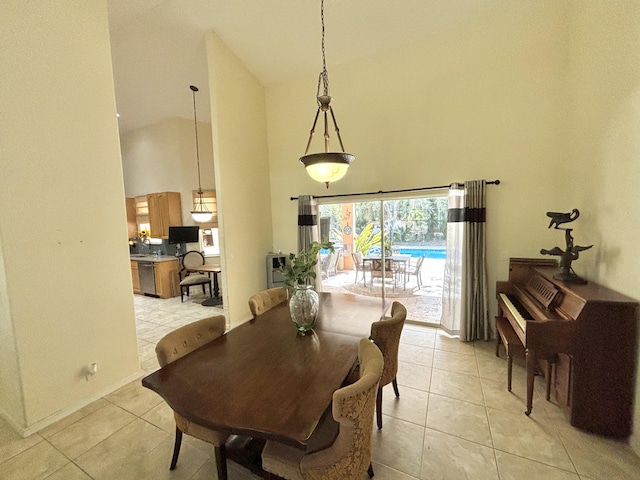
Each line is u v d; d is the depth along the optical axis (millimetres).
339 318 2289
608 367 1828
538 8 2979
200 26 3525
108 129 2510
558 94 2961
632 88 1830
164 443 1919
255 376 1456
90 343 2381
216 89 3656
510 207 3244
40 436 1992
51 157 2131
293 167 4641
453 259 3436
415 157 3695
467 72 3350
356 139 4039
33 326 2045
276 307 2639
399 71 3707
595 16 2320
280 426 1087
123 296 2637
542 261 2955
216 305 5148
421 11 3238
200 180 6121
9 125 1913
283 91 4594
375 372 1275
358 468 1266
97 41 2416
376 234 4254
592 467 1647
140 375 2764
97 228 2432
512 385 2480
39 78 2057
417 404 2254
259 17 3410
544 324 1931
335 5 3232
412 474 1637
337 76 4105
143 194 6445
